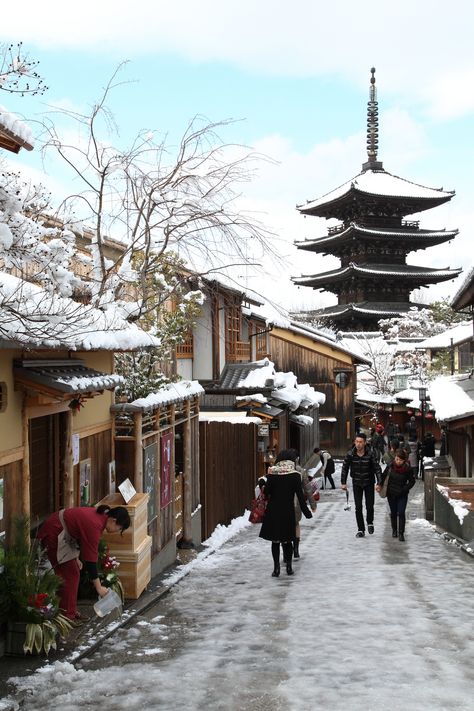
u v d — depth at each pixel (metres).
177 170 10.72
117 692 5.34
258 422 20.11
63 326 6.35
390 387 54.81
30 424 7.96
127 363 12.24
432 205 70.56
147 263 11.20
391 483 13.42
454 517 13.24
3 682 5.66
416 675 5.45
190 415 13.79
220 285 13.87
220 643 6.66
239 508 18.27
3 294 5.65
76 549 7.11
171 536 11.92
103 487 9.88
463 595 8.44
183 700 5.08
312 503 11.42
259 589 9.27
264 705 4.91
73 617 7.08
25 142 6.82
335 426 38.81
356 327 71.62
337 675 5.53
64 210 9.55
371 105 76.00
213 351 24.39
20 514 7.10
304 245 72.81
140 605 8.41
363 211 70.88
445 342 42.94
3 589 6.27
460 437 20.94
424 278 69.94
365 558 11.34
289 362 38.69
